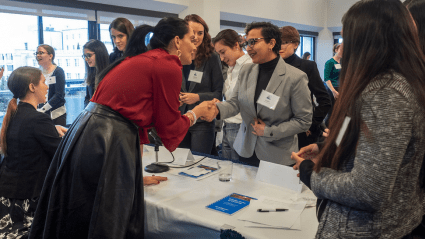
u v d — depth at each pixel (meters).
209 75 2.73
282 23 8.27
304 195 1.49
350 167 0.83
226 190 1.56
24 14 4.27
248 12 7.20
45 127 1.83
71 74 4.91
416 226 0.83
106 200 1.28
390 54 0.78
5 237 1.71
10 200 1.80
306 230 1.15
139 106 1.37
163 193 1.53
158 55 1.39
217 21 5.96
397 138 0.71
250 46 1.98
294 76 1.95
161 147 2.09
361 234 0.80
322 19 9.52
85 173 1.32
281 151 2.04
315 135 2.53
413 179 0.79
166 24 1.44
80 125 1.37
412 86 0.75
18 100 2.03
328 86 5.63
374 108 0.74
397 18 0.77
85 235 1.35
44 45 3.78
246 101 2.09
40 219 1.41
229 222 1.21
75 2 4.70
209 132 2.73
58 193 1.35
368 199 0.73
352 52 0.82
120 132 1.34
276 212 1.29
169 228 1.36
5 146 1.81
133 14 5.40
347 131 0.81
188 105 2.71
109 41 5.23
